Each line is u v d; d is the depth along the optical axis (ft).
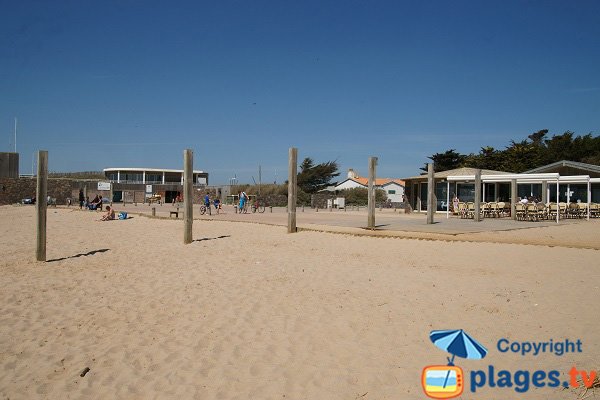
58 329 20.97
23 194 187.73
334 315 22.50
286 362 17.24
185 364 17.20
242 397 14.75
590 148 186.80
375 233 55.42
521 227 65.67
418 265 35.55
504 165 190.80
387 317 22.15
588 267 34.47
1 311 23.58
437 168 228.84
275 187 216.95
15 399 14.82
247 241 50.06
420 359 17.39
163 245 47.34
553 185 116.78
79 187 199.21
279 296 26.03
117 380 16.06
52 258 39.42
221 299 25.54
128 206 159.12
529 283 29.12
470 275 31.68
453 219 86.79
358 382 15.64
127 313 23.24
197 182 250.37
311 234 56.03
